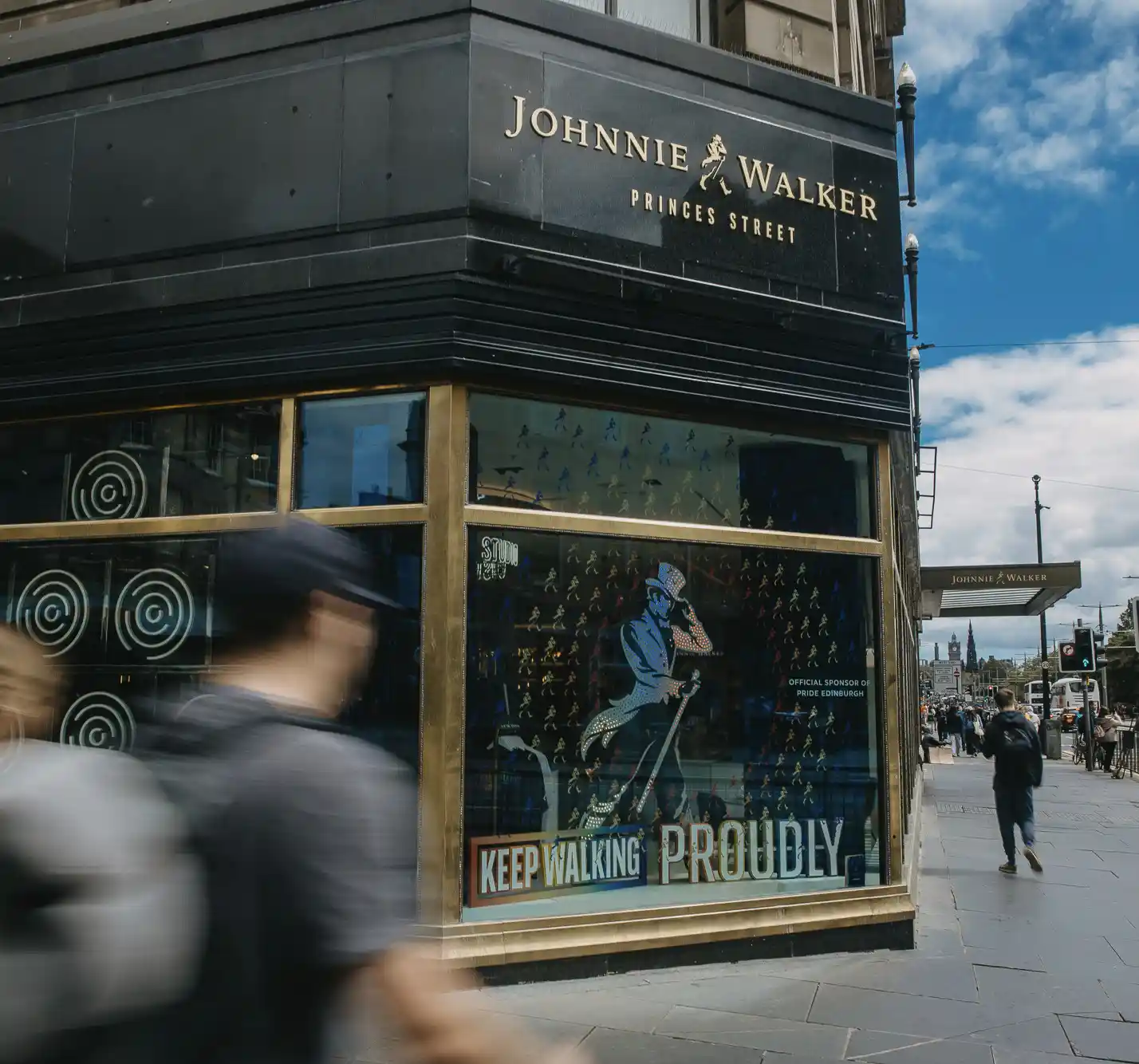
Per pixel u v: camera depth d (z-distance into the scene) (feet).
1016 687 389.80
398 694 20.21
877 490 25.30
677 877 22.08
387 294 21.07
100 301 22.75
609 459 22.49
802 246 24.67
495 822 20.30
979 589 74.64
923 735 107.24
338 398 21.53
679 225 23.21
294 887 5.34
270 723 5.80
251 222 22.15
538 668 21.13
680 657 22.72
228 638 6.30
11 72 24.48
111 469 22.76
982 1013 18.48
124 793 5.77
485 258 20.95
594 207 22.27
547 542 21.63
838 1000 19.16
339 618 6.25
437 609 20.17
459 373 20.79
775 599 23.95
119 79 23.62
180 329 22.12
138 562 22.11
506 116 21.65
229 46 22.97
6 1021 5.25
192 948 5.42
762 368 23.67
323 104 22.13
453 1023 5.60
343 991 5.47
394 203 21.35
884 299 25.52
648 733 22.17
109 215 23.09
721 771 22.84
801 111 25.31
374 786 5.72
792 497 24.38
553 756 21.08
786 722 23.65
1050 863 36.50
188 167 22.75
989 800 62.69
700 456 23.53
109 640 22.03
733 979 20.54
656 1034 17.11
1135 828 47.52
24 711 6.63
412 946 5.65
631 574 22.45
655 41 23.62
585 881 21.12
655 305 22.63
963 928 25.54
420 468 20.86
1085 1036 17.29
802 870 23.34
